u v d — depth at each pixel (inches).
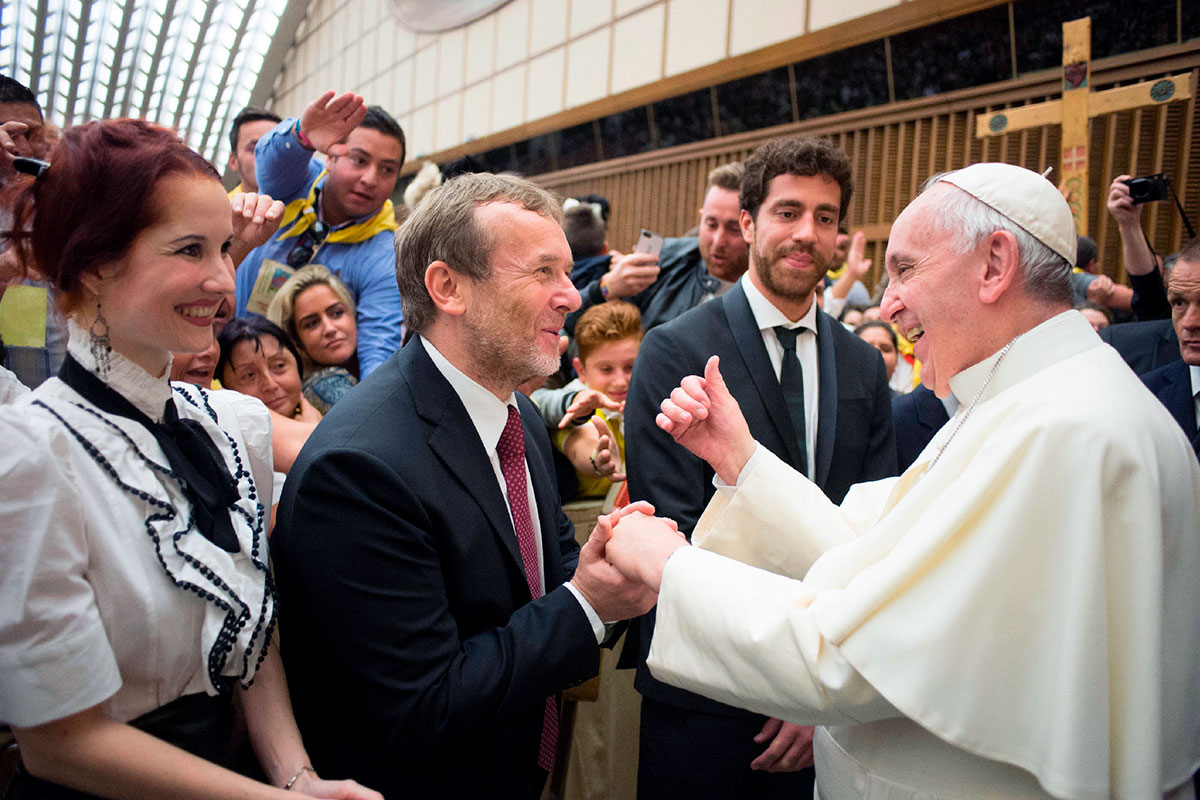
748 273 82.1
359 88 528.4
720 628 48.3
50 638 37.9
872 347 84.5
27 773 43.5
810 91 266.8
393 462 51.1
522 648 51.1
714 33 296.4
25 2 384.8
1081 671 39.9
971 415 49.6
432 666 49.1
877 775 49.3
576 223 140.9
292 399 86.5
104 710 42.3
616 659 105.5
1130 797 40.4
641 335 109.7
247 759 53.4
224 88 564.7
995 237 48.9
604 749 105.2
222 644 44.1
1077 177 150.0
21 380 65.7
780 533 61.0
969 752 45.8
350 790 46.9
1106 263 200.1
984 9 215.6
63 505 39.0
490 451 57.6
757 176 78.8
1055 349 47.9
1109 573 42.1
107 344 43.4
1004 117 158.6
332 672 52.9
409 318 58.2
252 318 85.9
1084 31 147.8
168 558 42.8
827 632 44.8
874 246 250.1
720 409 63.7
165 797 40.6
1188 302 79.6
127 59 462.6
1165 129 190.2
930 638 42.6
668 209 322.7
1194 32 183.3
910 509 48.5
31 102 75.4
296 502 50.6
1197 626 44.7
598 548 55.2
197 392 52.9
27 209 43.1
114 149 41.5
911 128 241.3
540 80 382.6
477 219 54.3
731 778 70.6
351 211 112.5
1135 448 42.2
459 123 438.9
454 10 430.3
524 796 58.1
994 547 42.5
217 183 43.8
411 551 49.9
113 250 41.0
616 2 339.3
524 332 54.7
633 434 76.5
